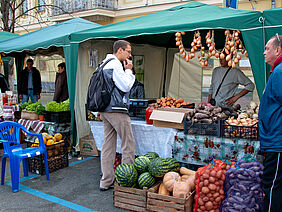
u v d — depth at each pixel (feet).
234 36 13.39
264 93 9.05
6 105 23.12
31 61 30.96
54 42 19.74
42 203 12.55
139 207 11.35
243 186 9.84
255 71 12.34
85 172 16.40
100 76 12.46
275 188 8.77
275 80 8.56
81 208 12.01
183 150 12.51
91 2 45.09
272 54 9.29
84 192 13.64
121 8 45.01
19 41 25.16
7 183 14.96
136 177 11.74
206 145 11.98
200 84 34.09
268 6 32.04
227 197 10.17
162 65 28.84
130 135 12.95
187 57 14.74
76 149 19.53
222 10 15.62
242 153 11.34
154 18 17.26
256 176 9.85
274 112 8.68
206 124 11.96
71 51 18.85
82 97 20.34
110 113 12.57
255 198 9.80
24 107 23.11
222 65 18.99
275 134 8.68
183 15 16.11
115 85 12.42
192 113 12.39
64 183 14.78
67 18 49.08
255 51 12.28
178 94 34.73
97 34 17.33
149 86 27.91
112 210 11.77
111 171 13.73
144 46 27.07
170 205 10.43
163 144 13.28
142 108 14.89
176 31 14.38
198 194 10.38
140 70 27.04
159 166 11.33
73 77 19.06
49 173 16.28
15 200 12.89
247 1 33.09
